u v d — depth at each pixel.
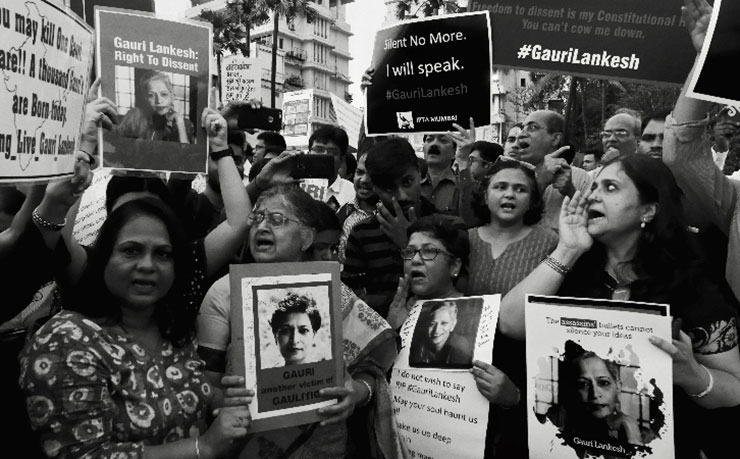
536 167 4.04
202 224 3.08
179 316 1.90
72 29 1.66
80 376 1.58
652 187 1.96
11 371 1.90
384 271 3.03
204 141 2.38
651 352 1.85
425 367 2.23
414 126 3.41
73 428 1.56
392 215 3.10
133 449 1.60
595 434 1.89
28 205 1.84
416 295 2.50
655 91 17.30
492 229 2.67
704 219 2.38
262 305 1.86
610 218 1.99
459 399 2.13
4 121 1.33
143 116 2.27
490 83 3.18
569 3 2.95
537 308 1.99
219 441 1.69
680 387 1.97
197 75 2.37
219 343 2.01
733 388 1.85
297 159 3.05
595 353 1.91
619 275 2.05
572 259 2.10
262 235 2.09
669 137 2.34
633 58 2.83
